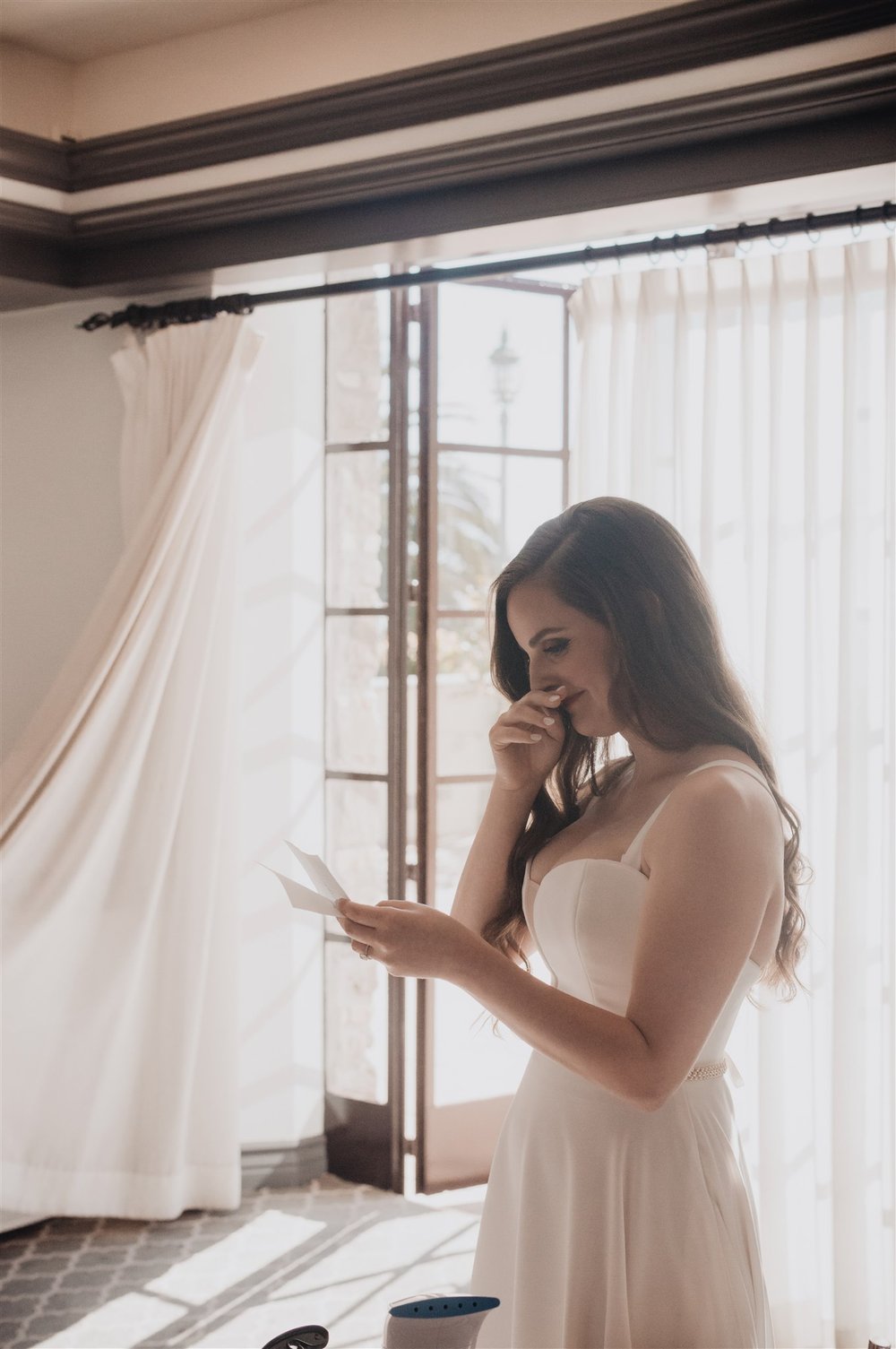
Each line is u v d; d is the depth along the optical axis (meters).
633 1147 1.39
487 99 2.50
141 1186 3.39
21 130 3.12
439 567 3.71
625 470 2.95
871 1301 2.73
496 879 1.67
